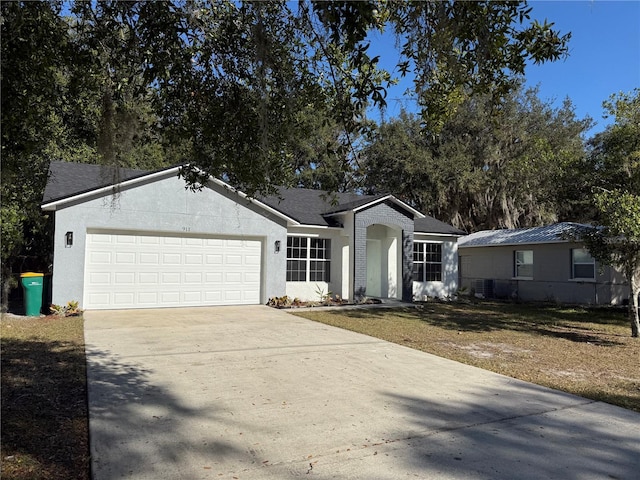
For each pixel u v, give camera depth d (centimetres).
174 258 1328
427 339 959
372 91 375
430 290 1856
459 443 417
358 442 414
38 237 1535
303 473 352
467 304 1727
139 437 411
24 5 342
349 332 1011
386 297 1755
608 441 429
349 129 427
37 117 412
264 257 1451
